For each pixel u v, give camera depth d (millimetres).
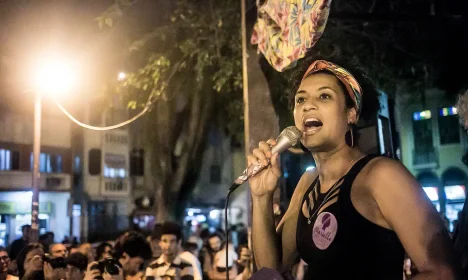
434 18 5660
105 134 27016
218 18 9750
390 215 1766
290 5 3668
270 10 4016
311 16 3312
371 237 1828
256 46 4863
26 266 6312
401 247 1831
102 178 26984
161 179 22141
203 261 9961
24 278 6129
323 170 2074
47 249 10359
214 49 10258
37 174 11133
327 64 2086
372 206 1838
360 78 2229
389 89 9352
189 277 6199
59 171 24734
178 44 10305
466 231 1903
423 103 19953
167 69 10141
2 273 6684
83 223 25703
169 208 22125
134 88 10648
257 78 4871
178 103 20844
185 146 21859
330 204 1937
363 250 1830
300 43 3510
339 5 7254
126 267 6371
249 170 2258
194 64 10984
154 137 22094
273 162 2215
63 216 24812
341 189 1912
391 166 1830
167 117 21234
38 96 11148
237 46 9719
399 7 6035
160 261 6305
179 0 10156
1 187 22156
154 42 10805
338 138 2014
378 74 9258
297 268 3559
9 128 22344
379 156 1930
